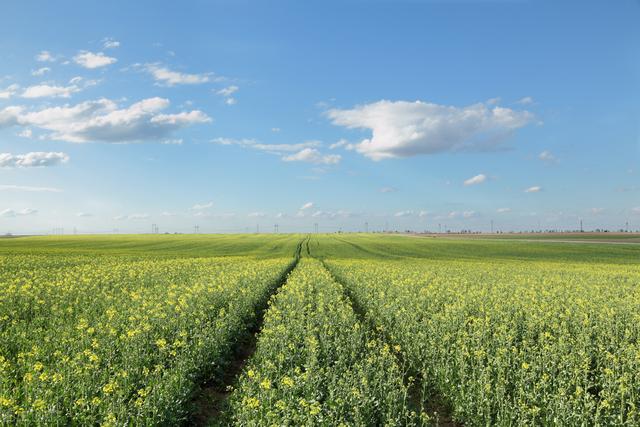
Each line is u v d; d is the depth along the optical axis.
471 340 12.98
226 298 19.17
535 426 8.63
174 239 113.00
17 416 7.72
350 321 15.29
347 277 29.53
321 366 11.20
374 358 11.05
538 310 17.19
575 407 8.59
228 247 85.38
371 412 8.84
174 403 8.98
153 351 11.66
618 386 9.56
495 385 9.80
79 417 7.77
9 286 20.05
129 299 18.80
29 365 9.92
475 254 74.56
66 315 15.99
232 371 13.02
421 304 18.77
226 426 8.84
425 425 9.07
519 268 43.44
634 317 16.19
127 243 93.88
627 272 39.62
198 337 12.67
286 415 7.98
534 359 11.23
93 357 9.63
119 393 8.20
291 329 14.11
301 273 30.98
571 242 106.69
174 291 20.44
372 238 132.62
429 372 11.74
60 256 51.06
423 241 113.38
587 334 13.84
